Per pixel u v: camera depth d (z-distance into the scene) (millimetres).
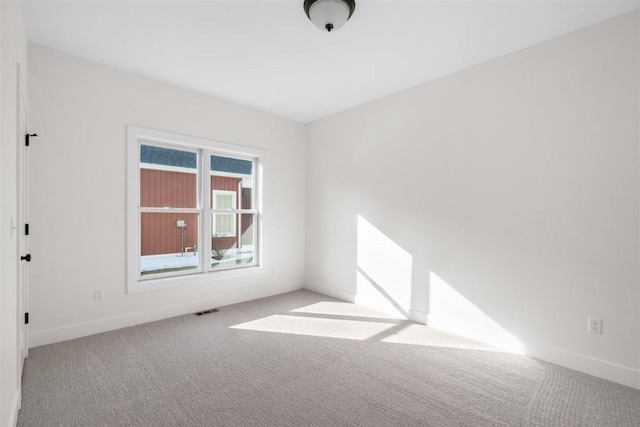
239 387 2086
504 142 2732
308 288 4707
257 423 1732
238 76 3199
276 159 4418
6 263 1428
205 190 3775
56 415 1771
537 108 2551
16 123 1720
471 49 2656
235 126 3947
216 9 2156
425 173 3307
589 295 2303
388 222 3658
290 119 4578
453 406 1900
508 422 1758
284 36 2488
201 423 1728
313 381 2170
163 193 3525
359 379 2203
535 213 2561
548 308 2490
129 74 3111
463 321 2994
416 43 2576
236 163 4152
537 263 2551
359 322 3340
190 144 3588
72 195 2785
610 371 2203
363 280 3938
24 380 2119
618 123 2186
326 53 2746
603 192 2246
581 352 2330
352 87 3449
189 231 3830
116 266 3041
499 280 2762
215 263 3965
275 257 4438
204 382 2141
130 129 3105
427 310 3279
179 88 3455
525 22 2275
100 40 2549
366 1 2064
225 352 2600
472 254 2939
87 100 2863
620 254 2182
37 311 2625
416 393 2035
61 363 2359
